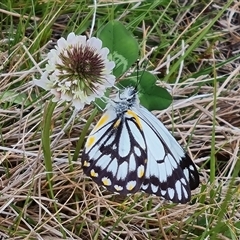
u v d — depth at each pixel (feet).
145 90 0.59
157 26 0.82
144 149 0.52
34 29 0.75
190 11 0.87
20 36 0.75
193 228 0.59
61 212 0.59
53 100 0.47
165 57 0.77
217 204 0.59
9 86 0.67
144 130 0.53
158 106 0.60
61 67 0.46
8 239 0.54
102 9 0.80
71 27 0.77
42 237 0.56
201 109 0.71
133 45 0.58
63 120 0.65
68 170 0.62
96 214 0.58
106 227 0.58
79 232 0.57
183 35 0.81
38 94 0.69
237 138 0.69
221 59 0.83
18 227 0.56
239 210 0.61
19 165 0.61
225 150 0.68
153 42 0.82
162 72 0.77
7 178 0.61
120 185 0.52
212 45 0.81
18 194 0.59
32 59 0.66
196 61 0.80
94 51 0.47
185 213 0.59
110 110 0.52
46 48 0.76
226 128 0.70
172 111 0.67
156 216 0.60
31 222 0.57
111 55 0.58
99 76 0.47
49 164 0.57
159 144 0.52
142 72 0.59
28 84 0.68
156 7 0.85
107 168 0.51
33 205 0.59
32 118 0.65
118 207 0.59
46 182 0.59
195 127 0.67
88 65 0.47
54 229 0.56
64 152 0.65
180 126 0.70
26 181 0.60
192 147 0.69
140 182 0.52
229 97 0.75
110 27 0.58
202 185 0.59
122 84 0.59
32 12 0.76
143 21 0.79
